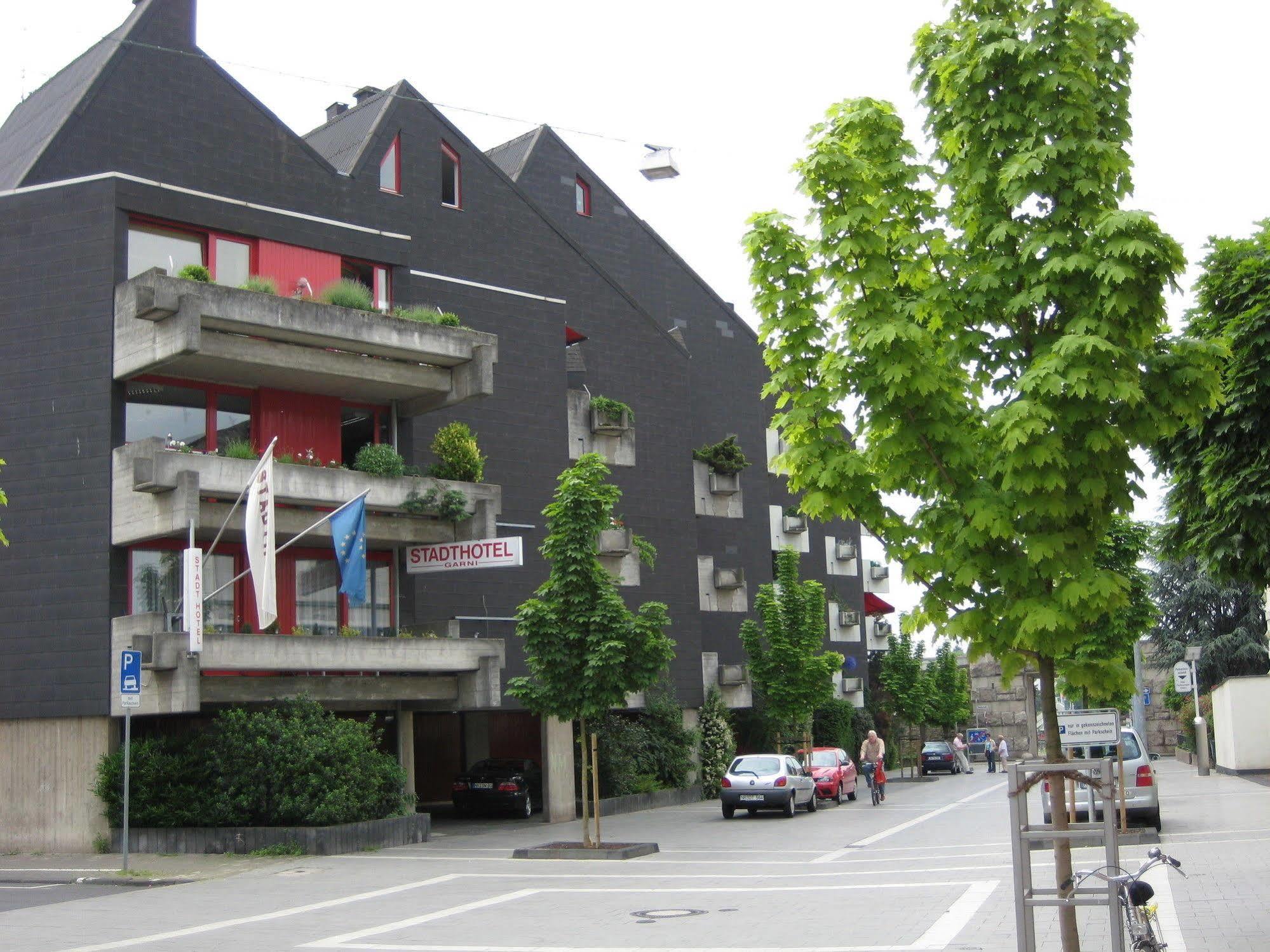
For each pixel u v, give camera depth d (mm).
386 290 29938
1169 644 57094
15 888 19438
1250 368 13570
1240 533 14109
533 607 22719
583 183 47188
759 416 50625
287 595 27422
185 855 23453
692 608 39438
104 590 24750
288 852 23078
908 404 8547
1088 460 8188
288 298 25594
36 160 26797
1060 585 8352
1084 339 7969
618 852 21938
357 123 35250
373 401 29531
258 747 23609
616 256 47531
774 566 53188
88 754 24562
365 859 22484
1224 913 12781
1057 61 8734
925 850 21609
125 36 28406
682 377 40625
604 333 38625
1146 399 8266
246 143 30156
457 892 17750
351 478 26609
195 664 23406
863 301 8852
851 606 57500
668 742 37250
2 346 25844
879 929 13000
